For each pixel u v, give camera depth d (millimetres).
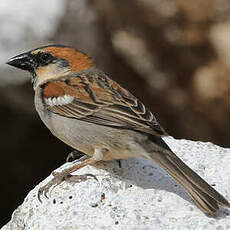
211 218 6879
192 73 14539
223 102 14422
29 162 14195
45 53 8836
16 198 14281
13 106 13531
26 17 13469
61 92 8273
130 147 7664
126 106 7789
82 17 13852
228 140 14445
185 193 7355
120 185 7531
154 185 7516
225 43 14508
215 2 14688
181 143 8477
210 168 7895
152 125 7438
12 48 13141
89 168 7938
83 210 7195
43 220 7266
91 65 8820
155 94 14555
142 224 6891
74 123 8109
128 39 14391
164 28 14562
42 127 14031
